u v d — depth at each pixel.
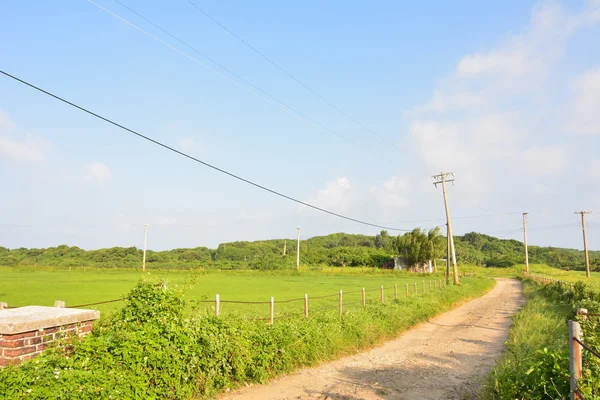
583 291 23.08
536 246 145.25
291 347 11.38
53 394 5.52
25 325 6.11
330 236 161.38
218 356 8.96
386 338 16.27
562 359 6.27
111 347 7.08
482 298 37.16
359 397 8.91
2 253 104.12
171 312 8.49
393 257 90.19
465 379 10.46
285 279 59.72
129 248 105.94
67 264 88.25
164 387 7.55
